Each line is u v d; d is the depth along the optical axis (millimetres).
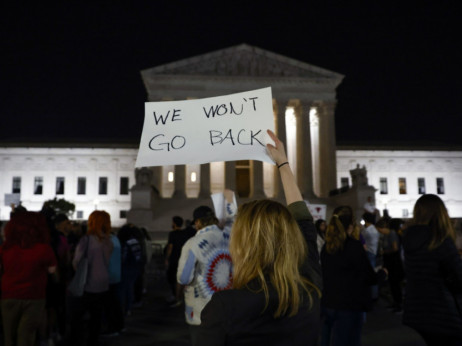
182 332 11023
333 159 58281
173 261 14680
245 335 2523
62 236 10344
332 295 6824
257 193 55500
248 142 4066
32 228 7324
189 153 4148
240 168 67938
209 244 6520
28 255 7215
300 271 3031
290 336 2594
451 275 5238
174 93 57531
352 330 6762
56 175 73562
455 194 76062
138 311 13984
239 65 59375
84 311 9359
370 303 6801
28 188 72875
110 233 10344
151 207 45625
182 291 15336
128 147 74438
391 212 74688
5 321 7250
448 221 5355
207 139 4172
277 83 58906
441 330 5164
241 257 2787
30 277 7223
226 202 6898
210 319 2570
